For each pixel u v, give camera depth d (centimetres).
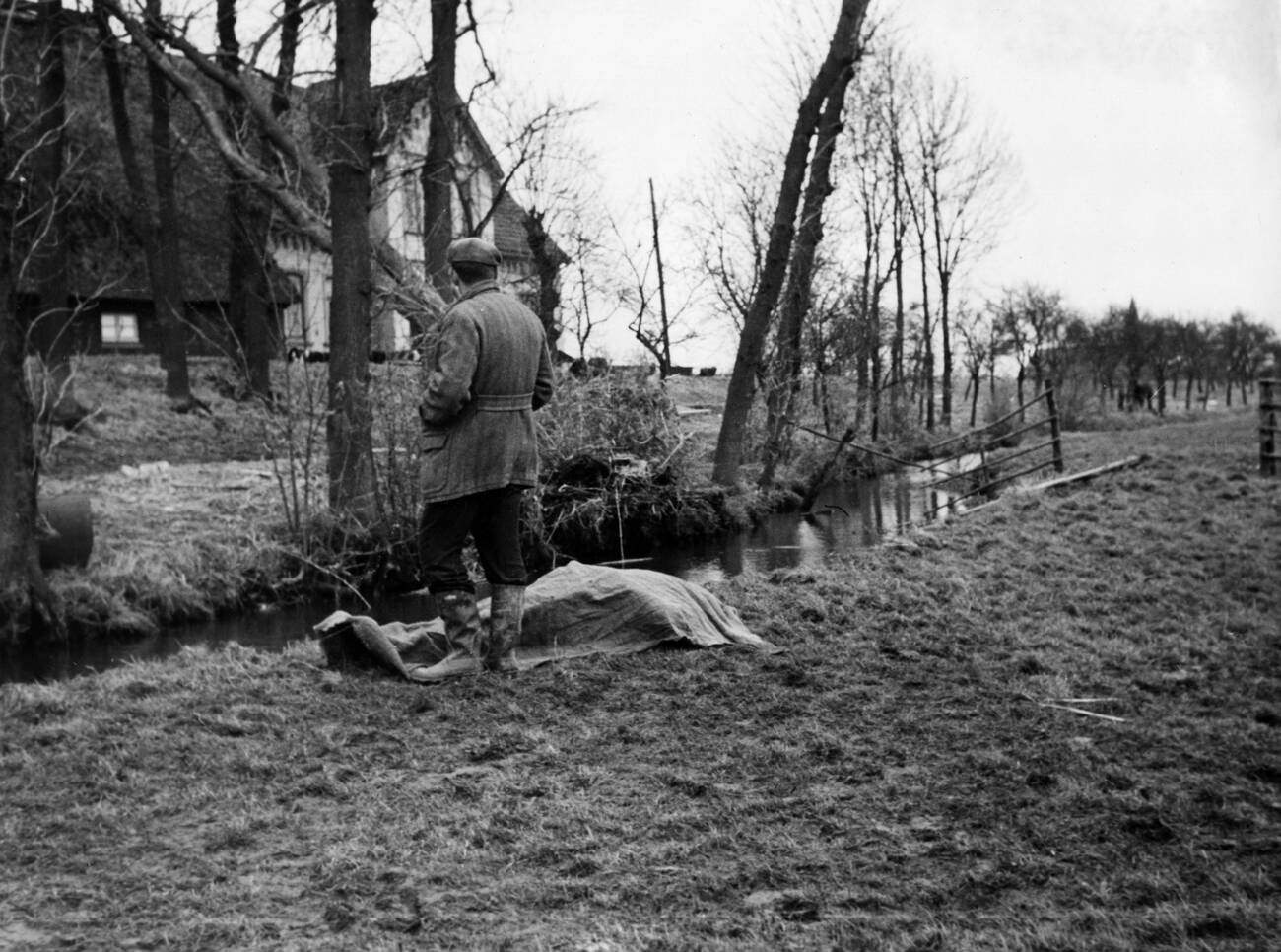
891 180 3659
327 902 394
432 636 746
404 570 1440
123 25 1669
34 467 1191
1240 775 519
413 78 1827
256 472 2083
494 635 700
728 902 389
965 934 356
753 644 764
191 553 1338
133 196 2811
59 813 488
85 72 3075
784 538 1688
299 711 633
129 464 2273
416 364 1534
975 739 569
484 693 654
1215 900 381
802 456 2505
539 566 1498
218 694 669
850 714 614
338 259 1539
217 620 1268
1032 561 1184
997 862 416
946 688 670
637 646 741
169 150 2664
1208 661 771
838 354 2781
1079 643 817
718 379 3619
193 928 374
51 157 2191
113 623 1185
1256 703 657
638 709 622
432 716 619
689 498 1736
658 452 1730
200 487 1881
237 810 488
